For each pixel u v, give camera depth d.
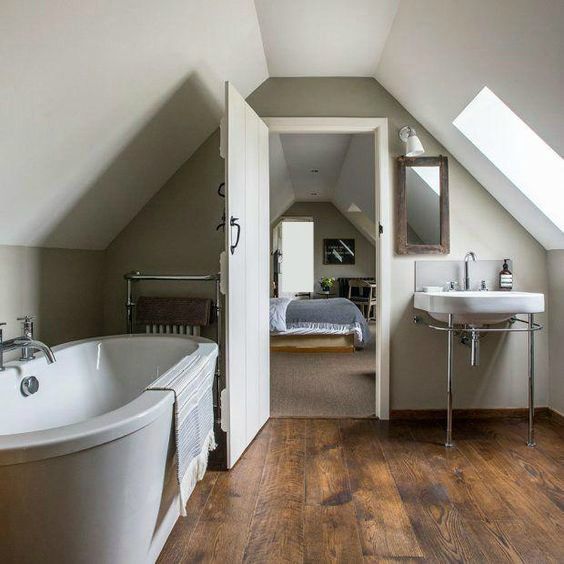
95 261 2.84
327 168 5.76
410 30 2.28
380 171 2.90
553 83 1.80
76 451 1.06
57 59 1.44
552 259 2.88
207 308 2.85
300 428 2.74
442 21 2.04
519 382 2.94
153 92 2.09
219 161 2.92
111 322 2.95
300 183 6.85
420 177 2.91
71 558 1.10
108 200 2.51
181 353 2.39
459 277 2.91
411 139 2.72
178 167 2.91
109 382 2.40
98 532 1.14
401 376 2.92
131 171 2.48
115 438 1.14
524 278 2.93
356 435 2.63
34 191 1.88
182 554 1.53
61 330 2.47
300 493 1.94
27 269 2.18
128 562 1.26
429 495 1.92
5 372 1.70
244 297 2.43
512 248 2.92
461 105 2.44
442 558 1.51
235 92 2.29
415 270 2.91
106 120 1.94
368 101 2.92
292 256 9.03
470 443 2.50
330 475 2.11
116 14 1.52
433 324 2.91
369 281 8.45
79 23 1.41
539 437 2.59
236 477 2.10
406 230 2.89
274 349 5.23
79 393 2.20
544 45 1.67
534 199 2.57
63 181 2.01
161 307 2.86
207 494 1.94
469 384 2.93
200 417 1.77
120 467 1.17
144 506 1.31
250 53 2.54
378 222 2.93
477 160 2.68
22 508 1.03
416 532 1.65
